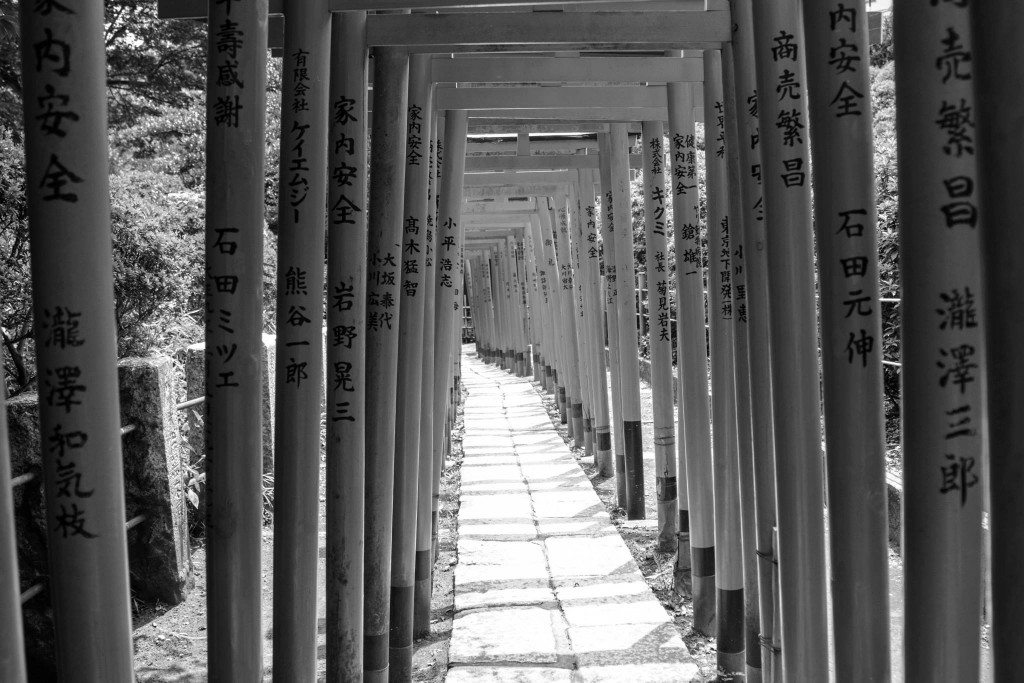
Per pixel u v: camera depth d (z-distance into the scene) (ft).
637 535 19.99
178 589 14.82
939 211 5.07
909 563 5.37
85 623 5.88
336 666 9.67
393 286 11.07
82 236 5.70
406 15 10.21
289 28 8.41
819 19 6.20
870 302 6.23
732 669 12.58
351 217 9.41
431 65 12.80
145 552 14.62
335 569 9.59
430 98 12.43
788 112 7.54
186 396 18.30
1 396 5.44
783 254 7.55
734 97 10.35
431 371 14.28
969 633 5.28
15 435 12.49
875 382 6.28
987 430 4.50
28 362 16.49
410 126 12.14
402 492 12.83
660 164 16.96
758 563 10.69
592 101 14.89
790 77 7.54
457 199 14.74
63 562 5.83
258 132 7.11
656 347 18.22
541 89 14.71
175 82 30.58
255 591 7.30
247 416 7.17
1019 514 4.36
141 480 14.42
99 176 5.76
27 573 12.65
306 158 8.36
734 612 12.53
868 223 6.21
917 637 5.35
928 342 5.16
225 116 7.01
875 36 12.28
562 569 17.49
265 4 7.13
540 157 22.70
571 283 30.37
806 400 7.59
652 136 16.70
